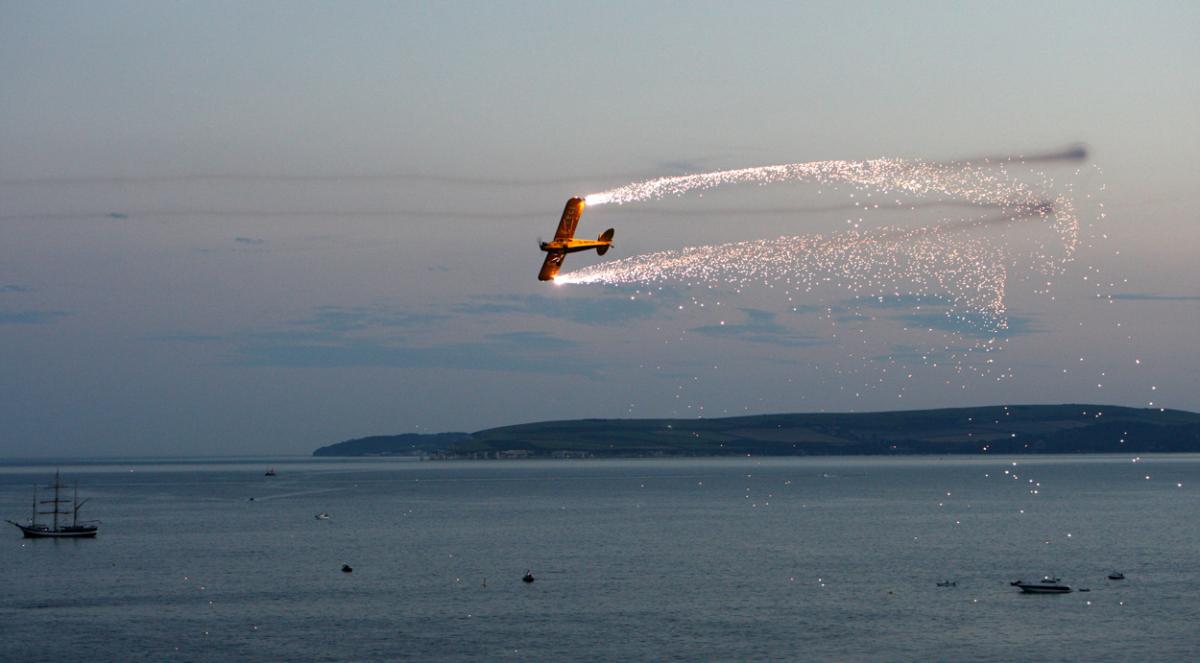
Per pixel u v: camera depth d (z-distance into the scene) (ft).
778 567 546.67
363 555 606.96
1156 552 595.06
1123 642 369.71
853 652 358.84
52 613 431.43
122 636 387.96
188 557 603.26
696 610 428.15
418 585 495.00
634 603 444.55
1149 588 470.80
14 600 461.78
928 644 368.89
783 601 447.01
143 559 595.47
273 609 436.35
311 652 362.53
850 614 418.31
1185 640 371.56
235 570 548.72
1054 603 437.58
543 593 470.80
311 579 515.91
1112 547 620.08
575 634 386.11
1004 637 377.71
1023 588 465.47
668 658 352.69
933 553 597.52
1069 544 636.89
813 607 433.07
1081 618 407.44
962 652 357.82
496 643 373.40
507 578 514.27
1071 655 353.31
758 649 363.15
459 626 400.88
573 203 320.50
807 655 355.56
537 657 354.13
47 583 509.35
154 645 374.43
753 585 488.85
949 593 463.01
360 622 409.08
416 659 352.90
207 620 414.82
